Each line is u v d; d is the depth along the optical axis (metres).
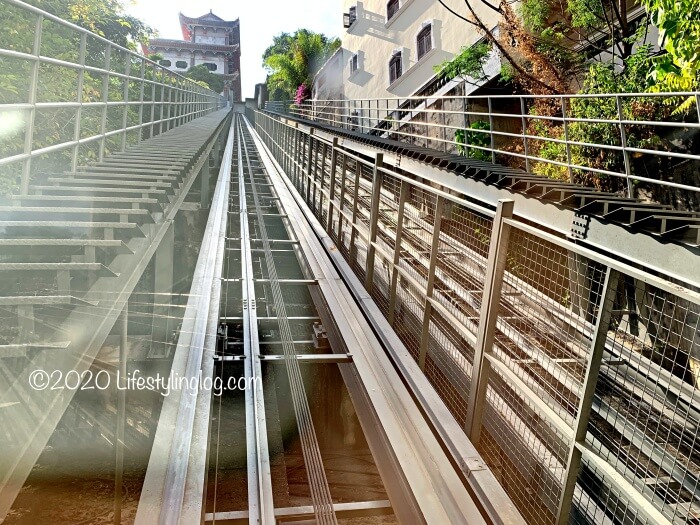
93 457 4.73
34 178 5.21
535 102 8.74
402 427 3.48
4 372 2.48
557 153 7.68
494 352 3.55
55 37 8.55
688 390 3.28
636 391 3.36
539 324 4.14
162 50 73.31
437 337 4.89
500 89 11.30
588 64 8.60
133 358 5.70
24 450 2.40
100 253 3.68
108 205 4.37
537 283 4.05
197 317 4.97
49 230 3.69
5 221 3.57
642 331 3.84
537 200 5.07
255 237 8.84
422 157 7.71
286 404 4.84
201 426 3.30
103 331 3.44
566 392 3.65
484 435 4.04
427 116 14.43
